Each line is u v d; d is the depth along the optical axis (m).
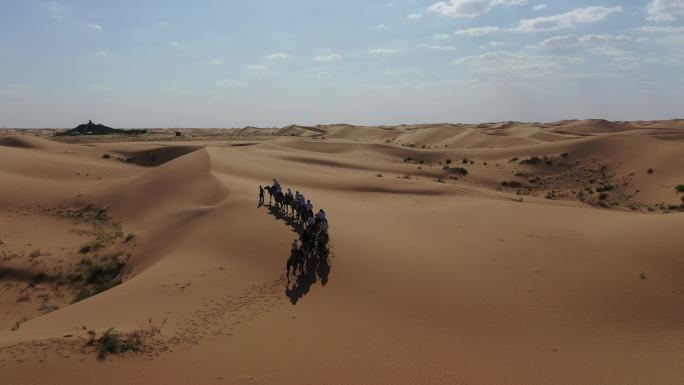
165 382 12.94
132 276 29.27
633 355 16.61
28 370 12.51
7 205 42.19
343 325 18.03
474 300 20.62
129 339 15.20
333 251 26.19
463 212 38.28
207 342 15.98
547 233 30.50
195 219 35.25
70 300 26.91
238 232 29.69
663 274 22.91
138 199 44.41
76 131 177.50
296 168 67.25
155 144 97.06
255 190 43.03
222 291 21.31
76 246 34.06
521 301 20.62
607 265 24.41
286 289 21.66
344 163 80.88
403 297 20.83
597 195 66.50
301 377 13.91
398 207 42.88
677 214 31.81
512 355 16.30
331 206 39.75
